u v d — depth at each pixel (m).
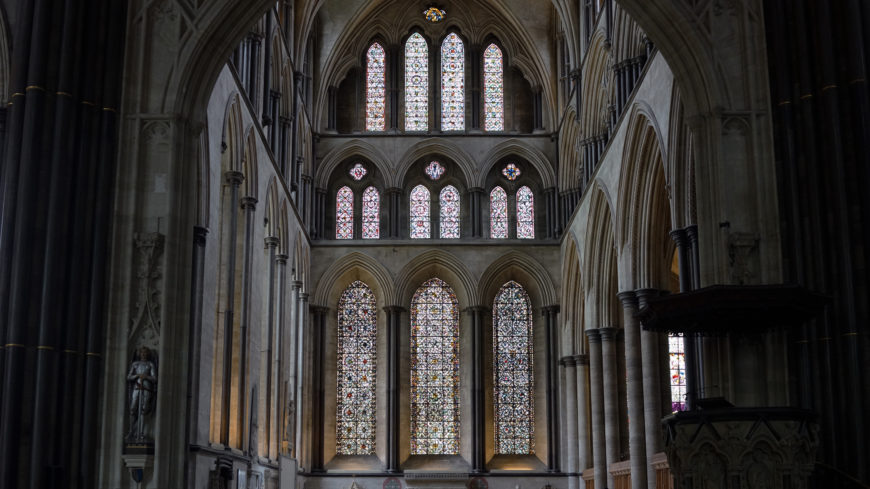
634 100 31.97
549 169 49.56
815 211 20.50
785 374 20.59
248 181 33.53
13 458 19.39
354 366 49.03
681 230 27.48
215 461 27.47
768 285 17.91
